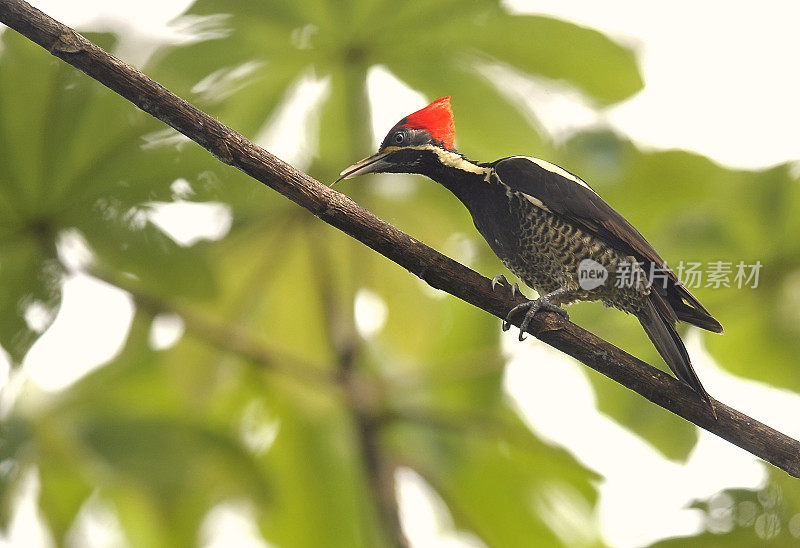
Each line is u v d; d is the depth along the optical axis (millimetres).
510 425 11109
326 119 10562
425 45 10273
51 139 8898
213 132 7332
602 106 10555
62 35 7141
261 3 9836
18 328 8953
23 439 9930
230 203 9414
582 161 11039
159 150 9141
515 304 8164
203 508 10812
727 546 9297
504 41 10289
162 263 9281
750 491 9430
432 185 11438
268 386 11336
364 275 11516
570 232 9797
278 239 11133
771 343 10398
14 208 8859
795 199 9977
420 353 11805
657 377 8023
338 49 10172
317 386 11141
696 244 10227
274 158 7480
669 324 9297
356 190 11305
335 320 11125
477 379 11445
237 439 10719
